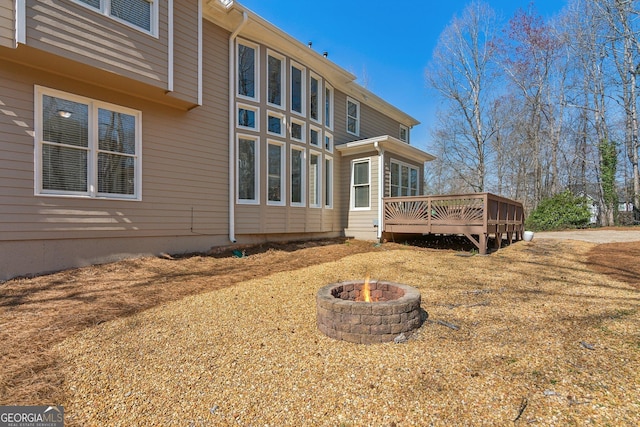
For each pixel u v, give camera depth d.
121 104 5.99
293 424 1.85
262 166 8.47
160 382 2.30
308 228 9.79
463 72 23.42
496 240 9.16
